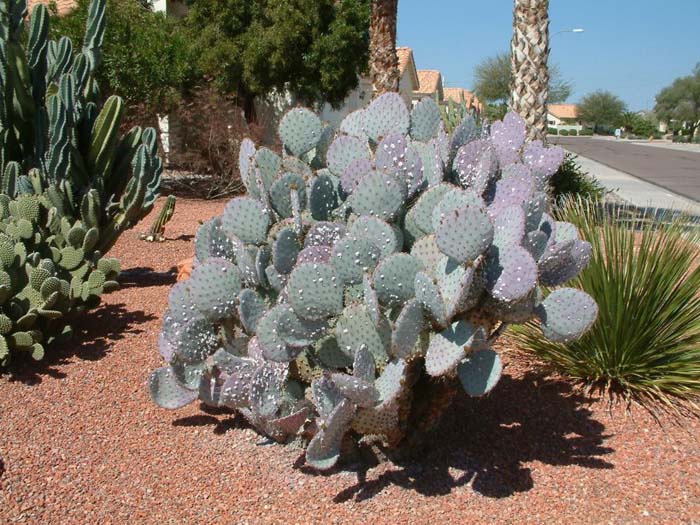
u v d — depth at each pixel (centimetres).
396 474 375
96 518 348
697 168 3033
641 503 348
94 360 528
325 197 388
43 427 430
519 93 1017
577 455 393
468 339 320
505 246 325
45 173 681
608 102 9956
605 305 464
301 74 1997
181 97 1565
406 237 367
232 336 404
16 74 675
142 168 678
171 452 404
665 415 438
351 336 337
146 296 695
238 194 1551
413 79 3766
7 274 516
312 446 330
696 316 484
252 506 353
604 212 587
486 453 394
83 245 598
